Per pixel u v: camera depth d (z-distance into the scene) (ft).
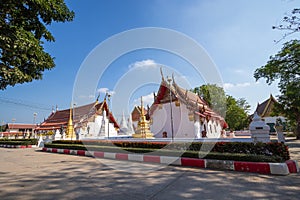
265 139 24.14
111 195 13.53
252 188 14.25
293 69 49.14
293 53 47.19
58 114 107.45
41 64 20.92
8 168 24.76
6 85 20.26
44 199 13.03
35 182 17.43
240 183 15.57
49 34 21.86
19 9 18.45
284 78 52.80
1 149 64.23
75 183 16.89
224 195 13.00
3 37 16.37
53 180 18.10
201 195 13.12
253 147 23.47
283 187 14.29
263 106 136.77
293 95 56.03
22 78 19.84
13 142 73.97
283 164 18.20
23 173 21.44
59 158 34.45
